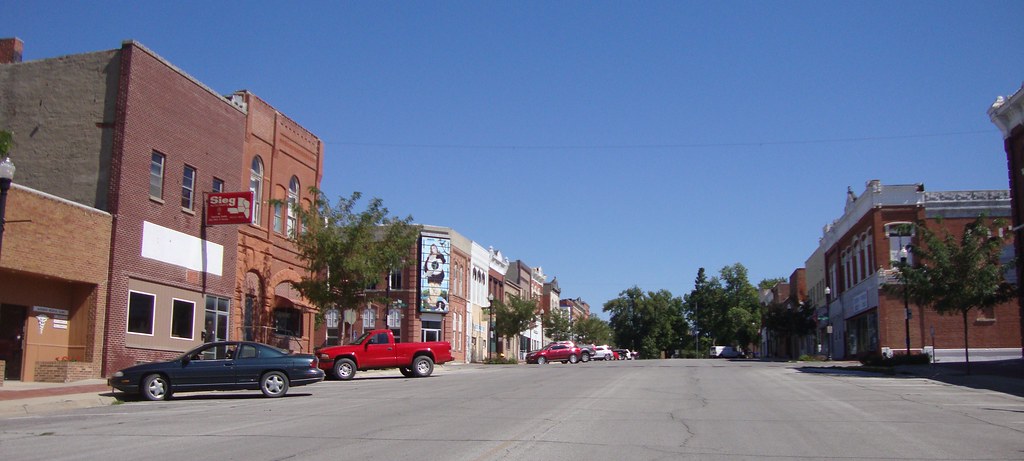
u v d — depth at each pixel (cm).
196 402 2014
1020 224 3422
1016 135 3456
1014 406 1792
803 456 1082
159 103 2917
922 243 4659
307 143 4122
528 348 8612
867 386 2439
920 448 1156
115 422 1502
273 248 3747
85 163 2741
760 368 3912
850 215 5622
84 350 2572
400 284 5759
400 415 1594
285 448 1128
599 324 9956
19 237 2298
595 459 1041
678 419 1505
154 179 2894
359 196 3669
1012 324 4544
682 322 12262
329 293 3591
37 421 1541
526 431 1317
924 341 4606
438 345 3353
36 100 2827
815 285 7512
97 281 2600
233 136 3403
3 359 2361
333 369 3111
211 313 3198
